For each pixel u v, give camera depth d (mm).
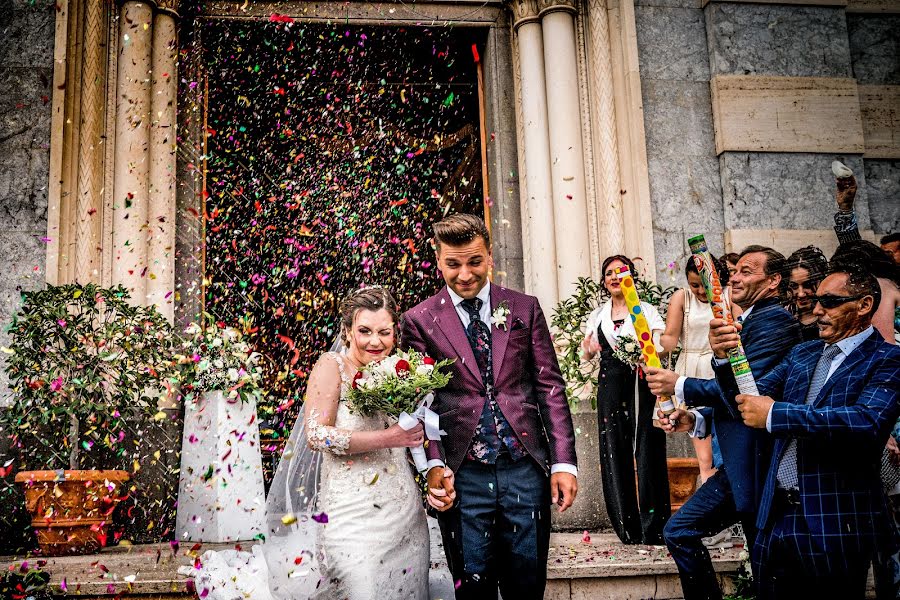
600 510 5516
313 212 7613
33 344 4797
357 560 2859
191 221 6055
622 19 6309
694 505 3086
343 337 3215
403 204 7801
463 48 6965
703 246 2643
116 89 5832
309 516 3260
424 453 2869
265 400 5836
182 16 6215
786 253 6180
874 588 3701
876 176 6531
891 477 3082
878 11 6734
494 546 2779
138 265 5617
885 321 3254
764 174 6289
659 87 6359
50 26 5824
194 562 3695
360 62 7070
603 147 6188
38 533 4480
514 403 2854
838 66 6531
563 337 5516
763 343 2932
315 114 7613
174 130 5953
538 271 6133
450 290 3025
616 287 4816
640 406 4668
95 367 4891
